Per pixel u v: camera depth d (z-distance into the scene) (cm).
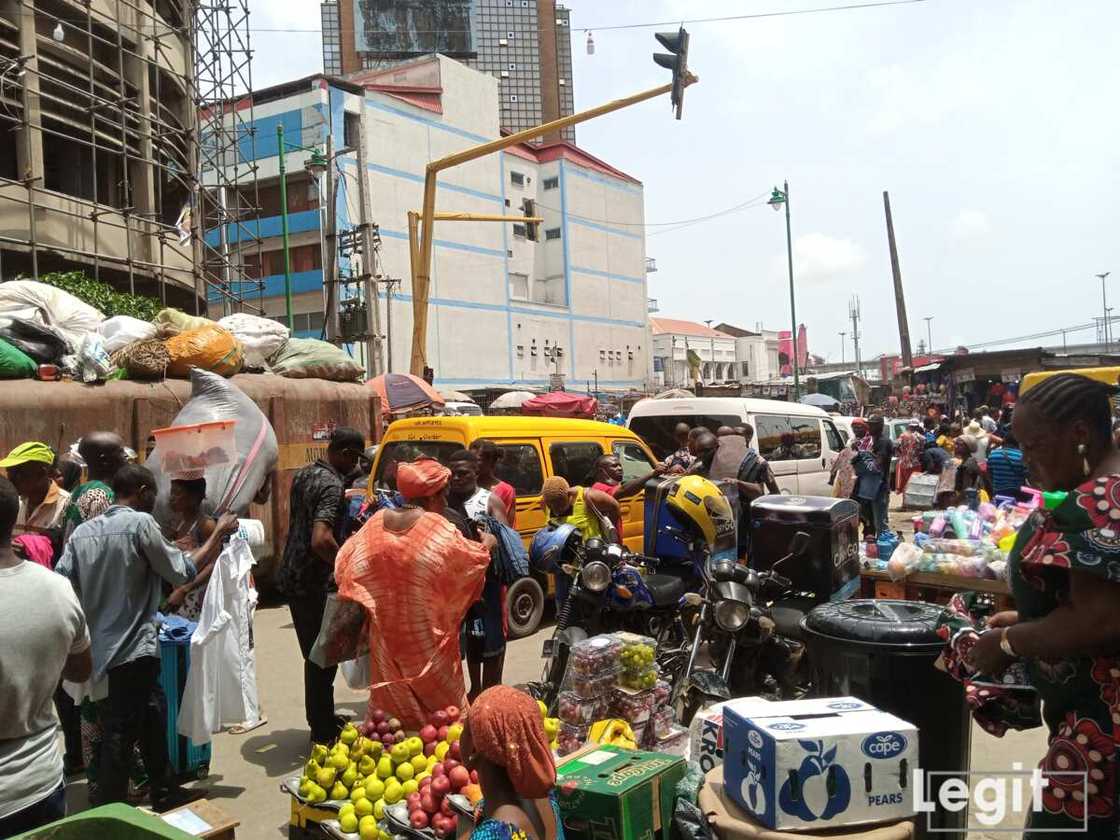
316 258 3856
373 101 4144
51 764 286
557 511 616
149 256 1809
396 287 4241
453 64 4672
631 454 967
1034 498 710
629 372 6266
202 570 464
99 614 399
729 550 577
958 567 596
